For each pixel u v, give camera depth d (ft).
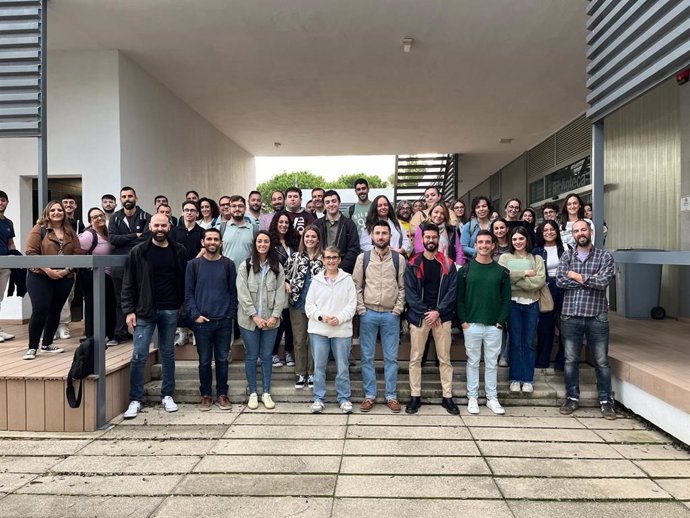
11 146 19.88
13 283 15.84
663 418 10.78
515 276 12.82
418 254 12.78
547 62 20.54
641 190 21.42
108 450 10.19
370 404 12.62
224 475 9.02
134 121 20.47
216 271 12.69
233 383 13.93
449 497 8.18
